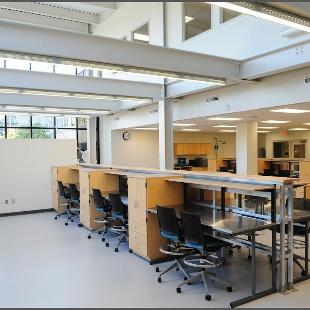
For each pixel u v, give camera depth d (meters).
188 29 6.59
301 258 3.95
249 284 3.58
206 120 7.78
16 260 4.48
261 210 3.93
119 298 3.26
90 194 6.20
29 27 3.61
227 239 3.58
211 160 12.21
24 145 8.23
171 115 6.92
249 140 8.70
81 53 3.90
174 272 3.99
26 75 5.53
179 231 3.75
